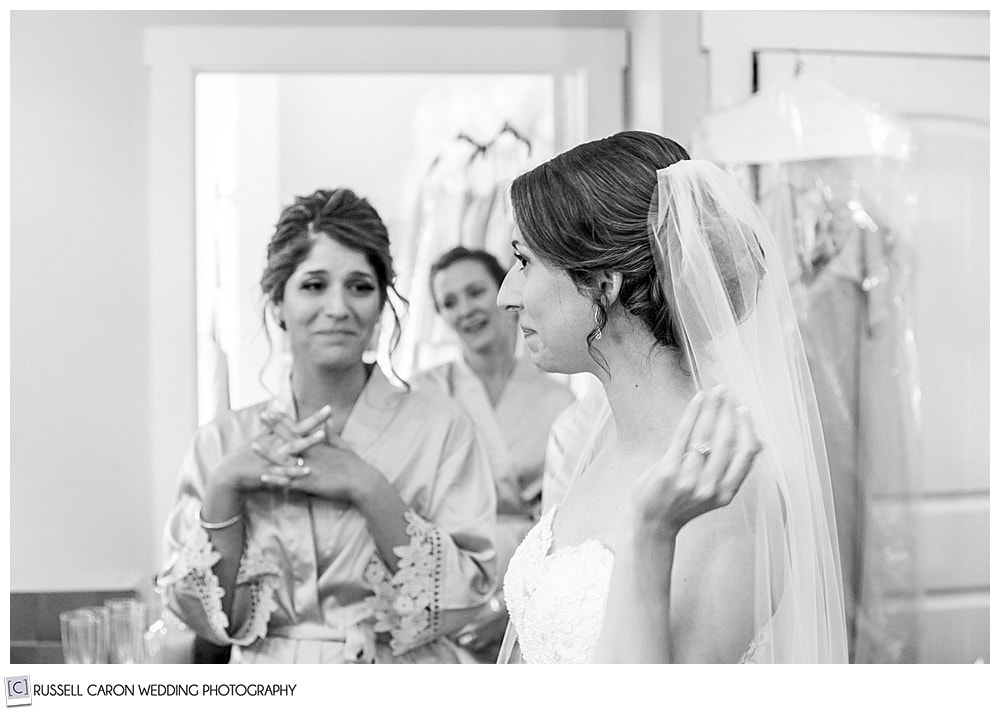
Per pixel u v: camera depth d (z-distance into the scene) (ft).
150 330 6.43
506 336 6.51
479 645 6.46
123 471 6.44
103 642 6.29
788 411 3.73
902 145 6.33
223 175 6.45
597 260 3.61
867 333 6.23
